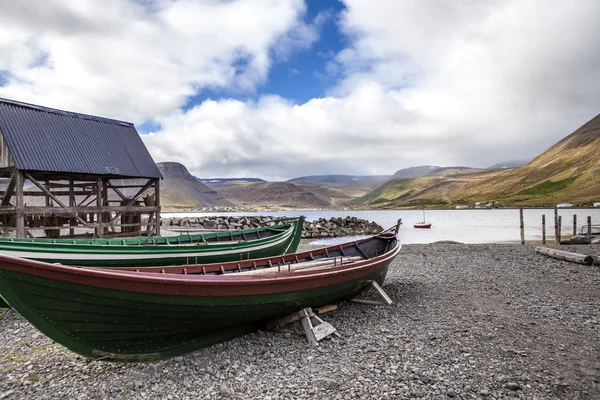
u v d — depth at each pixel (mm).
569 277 16141
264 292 8961
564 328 9680
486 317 10695
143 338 8078
